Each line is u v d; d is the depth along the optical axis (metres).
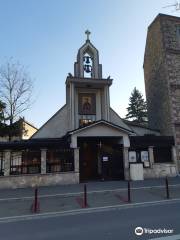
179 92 21.56
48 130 21.28
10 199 12.43
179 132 20.64
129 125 22.97
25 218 9.16
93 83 21.58
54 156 17.66
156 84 23.88
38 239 6.57
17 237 6.85
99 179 19.19
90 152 20.61
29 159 17.17
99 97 22.70
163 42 22.33
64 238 6.52
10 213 9.98
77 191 14.08
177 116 20.94
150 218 8.28
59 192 13.92
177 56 22.36
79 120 21.72
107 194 13.55
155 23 23.98
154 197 12.41
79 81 21.14
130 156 18.89
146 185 15.56
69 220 8.56
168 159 20.11
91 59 23.41
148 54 25.94
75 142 17.88
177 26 23.33
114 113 22.62
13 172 16.64
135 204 10.95
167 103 21.56
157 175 19.22
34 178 16.67
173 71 21.81
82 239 6.36
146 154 19.39
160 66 22.92
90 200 12.03
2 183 15.97
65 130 21.53
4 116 23.94
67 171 17.53
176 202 11.30
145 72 26.97
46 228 7.66
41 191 14.49
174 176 19.56
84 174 20.05
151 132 22.91
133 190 14.36
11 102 24.52
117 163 19.27
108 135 18.50
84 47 23.17
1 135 24.02
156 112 23.91
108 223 7.85
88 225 7.74
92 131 18.27
